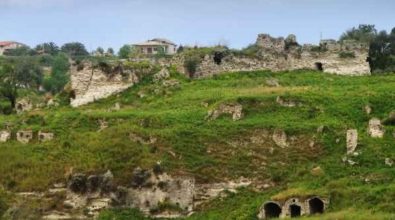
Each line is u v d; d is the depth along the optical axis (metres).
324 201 71.81
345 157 79.38
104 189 79.56
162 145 83.75
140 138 84.81
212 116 89.25
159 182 79.62
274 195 75.25
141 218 77.88
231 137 84.81
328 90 97.06
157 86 102.12
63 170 82.06
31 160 84.38
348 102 91.19
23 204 78.19
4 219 75.19
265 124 85.88
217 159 82.38
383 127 82.75
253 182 79.88
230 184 80.00
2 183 81.94
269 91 95.56
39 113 96.81
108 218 77.44
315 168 78.81
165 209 78.62
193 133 85.44
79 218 78.19
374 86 98.94
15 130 90.81
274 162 81.88
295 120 87.75
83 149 84.38
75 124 90.88
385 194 70.31
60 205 79.25
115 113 92.19
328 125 85.00
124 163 81.38
